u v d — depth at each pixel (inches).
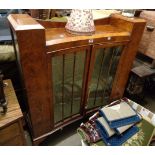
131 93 61.2
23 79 35.4
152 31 50.6
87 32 37.7
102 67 46.6
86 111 52.3
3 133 32.1
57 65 37.3
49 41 32.9
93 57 40.7
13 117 32.1
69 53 36.7
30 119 41.7
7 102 35.0
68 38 35.2
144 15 51.3
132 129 48.1
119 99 55.9
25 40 29.4
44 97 38.7
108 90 54.2
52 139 50.8
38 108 39.5
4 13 50.0
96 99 53.6
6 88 38.8
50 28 40.0
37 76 34.7
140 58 61.9
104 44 40.4
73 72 41.2
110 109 48.4
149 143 47.2
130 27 42.6
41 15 46.9
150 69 56.6
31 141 47.7
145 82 62.2
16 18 34.0
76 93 46.6
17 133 34.5
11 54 44.2
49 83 37.4
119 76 50.9
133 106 53.8
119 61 47.3
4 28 48.4
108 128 45.0
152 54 52.8
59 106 45.7
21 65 31.9
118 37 41.6
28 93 35.8
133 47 46.6
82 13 36.8
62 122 47.9
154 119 49.6
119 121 46.5
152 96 69.7
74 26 37.5
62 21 41.4
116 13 48.1
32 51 31.1
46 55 33.1
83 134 44.9
